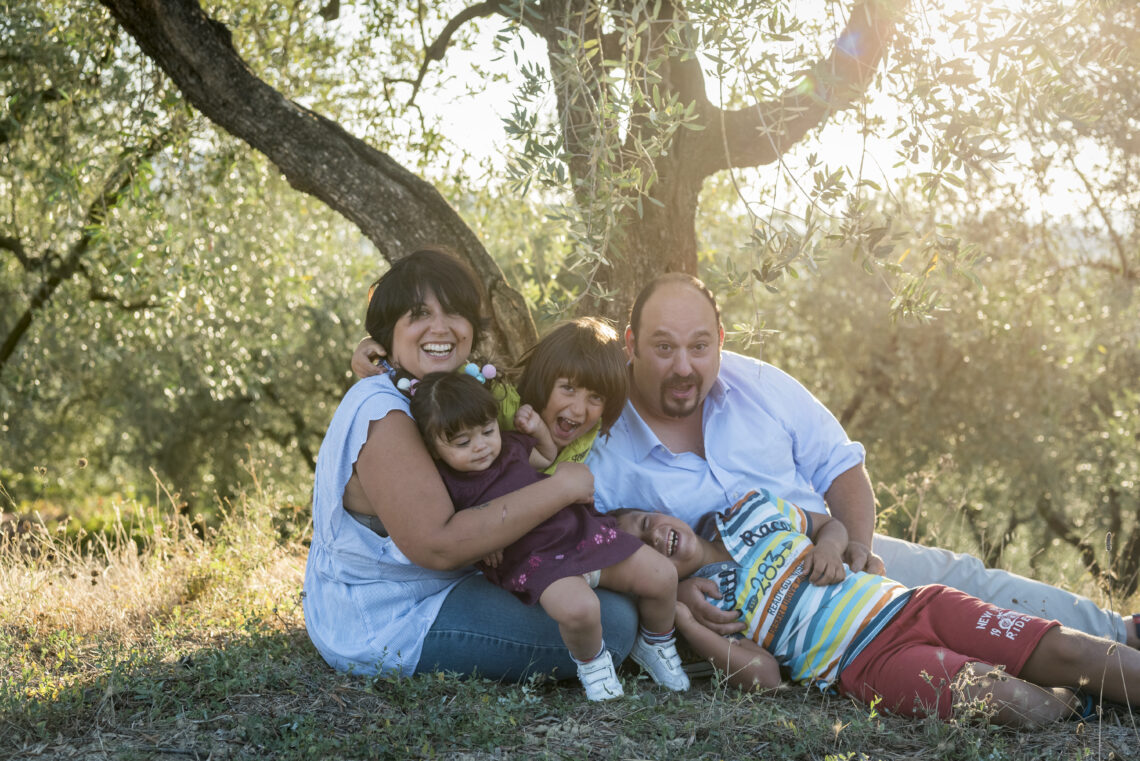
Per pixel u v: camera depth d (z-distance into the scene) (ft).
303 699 9.26
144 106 18.76
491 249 25.70
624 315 14.38
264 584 14.74
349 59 21.06
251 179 24.35
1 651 11.06
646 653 10.21
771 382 12.01
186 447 49.93
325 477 9.86
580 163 13.03
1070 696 9.00
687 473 11.32
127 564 15.90
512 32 10.85
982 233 30.14
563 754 8.14
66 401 43.80
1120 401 37.96
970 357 38.24
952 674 8.93
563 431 10.53
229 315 31.73
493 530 9.11
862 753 8.16
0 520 18.24
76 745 8.14
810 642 9.83
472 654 9.84
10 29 19.54
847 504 11.88
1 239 29.89
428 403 9.34
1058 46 10.68
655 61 10.96
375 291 10.26
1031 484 39.32
